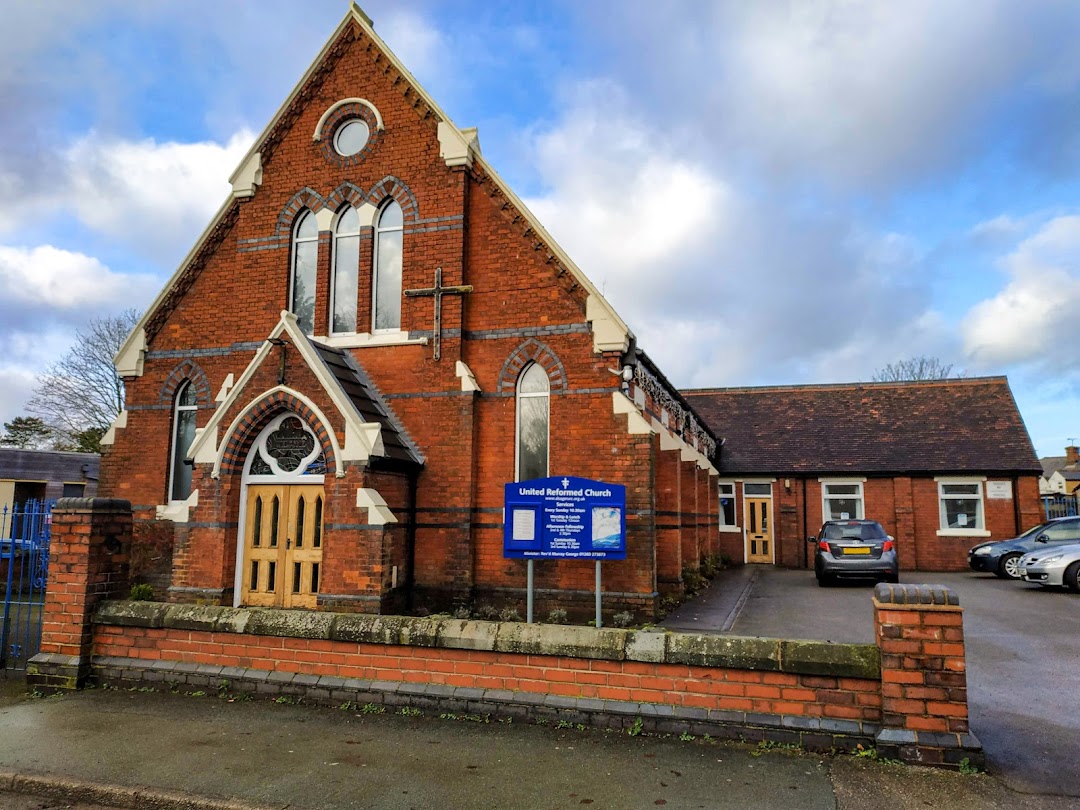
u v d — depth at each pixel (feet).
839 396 106.01
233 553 42.70
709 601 54.24
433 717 23.75
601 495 35.12
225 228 53.36
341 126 51.93
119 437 53.36
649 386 52.08
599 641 23.03
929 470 88.79
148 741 22.13
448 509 45.32
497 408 46.42
